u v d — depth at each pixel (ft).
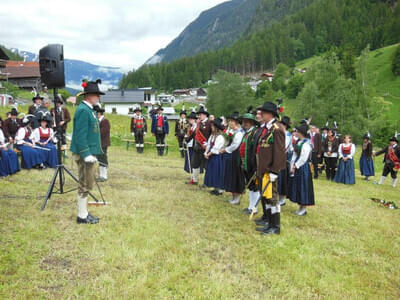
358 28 415.23
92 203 18.07
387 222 19.69
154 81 438.81
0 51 139.64
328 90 148.46
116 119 90.63
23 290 9.73
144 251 12.66
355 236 16.69
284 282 11.48
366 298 10.99
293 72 355.56
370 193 29.91
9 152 24.73
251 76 428.15
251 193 19.20
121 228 14.84
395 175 37.27
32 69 196.34
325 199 25.12
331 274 12.35
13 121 32.19
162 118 45.50
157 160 39.88
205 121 25.98
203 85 427.33
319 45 437.99
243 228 16.40
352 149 36.52
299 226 17.70
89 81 15.16
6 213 15.67
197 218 17.47
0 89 137.80
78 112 14.58
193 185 26.13
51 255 11.93
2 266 10.87
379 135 114.21
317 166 40.42
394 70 226.38
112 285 10.28
